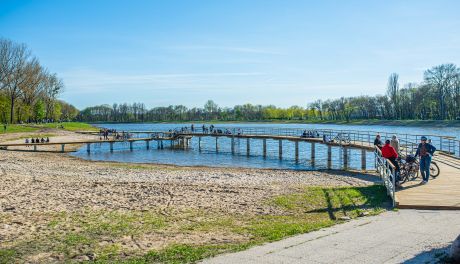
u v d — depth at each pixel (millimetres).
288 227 10961
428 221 10773
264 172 29859
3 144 53000
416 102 107625
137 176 26844
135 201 16391
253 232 10750
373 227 10234
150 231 11406
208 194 18047
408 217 11422
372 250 8023
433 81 102812
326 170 31422
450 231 9492
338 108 152375
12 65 81438
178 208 14914
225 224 12195
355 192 16703
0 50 79875
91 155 49625
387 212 12383
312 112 172375
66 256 9141
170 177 26312
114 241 10367
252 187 20234
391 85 117812
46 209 14719
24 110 88188
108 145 65375
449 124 93188
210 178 25766
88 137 75625
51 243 10266
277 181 24016
